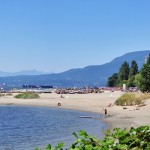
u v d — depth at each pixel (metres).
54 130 48.25
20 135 43.62
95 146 4.53
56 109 86.75
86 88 183.50
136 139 4.62
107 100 97.25
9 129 50.97
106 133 4.90
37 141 37.97
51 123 57.84
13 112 82.38
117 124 49.38
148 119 52.09
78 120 60.50
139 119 52.75
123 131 4.74
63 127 51.50
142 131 4.77
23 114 76.88
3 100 114.25
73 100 103.12
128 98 77.44
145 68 99.44
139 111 63.47
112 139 4.67
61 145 4.61
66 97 115.94
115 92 139.00
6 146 34.97
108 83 193.88
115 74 194.62
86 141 4.57
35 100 110.31
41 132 46.31
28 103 104.25
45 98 116.25
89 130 45.78
